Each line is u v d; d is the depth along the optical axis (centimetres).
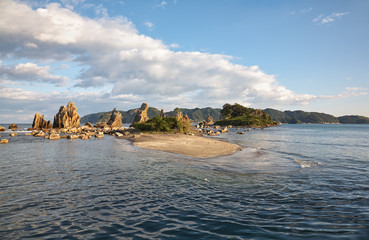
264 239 612
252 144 3684
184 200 953
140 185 1181
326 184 1209
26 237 642
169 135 5225
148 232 665
